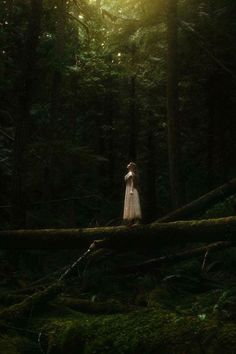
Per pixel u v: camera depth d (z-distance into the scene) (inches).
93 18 631.8
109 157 1050.1
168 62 581.0
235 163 786.8
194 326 293.1
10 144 689.6
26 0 600.1
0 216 668.7
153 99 885.8
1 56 570.9
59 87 724.0
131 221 386.6
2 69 577.0
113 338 303.3
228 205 576.4
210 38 684.7
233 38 674.2
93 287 435.5
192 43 692.7
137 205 388.2
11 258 494.0
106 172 1061.1
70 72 731.4
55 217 679.1
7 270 482.6
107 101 1018.1
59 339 315.3
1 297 397.1
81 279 439.2
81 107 1011.3
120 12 753.6
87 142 1084.5
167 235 372.2
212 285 440.5
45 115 778.8
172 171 557.0
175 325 298.8
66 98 888.9
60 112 945.5
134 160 983.0
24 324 346.6
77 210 819.4
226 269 482.9
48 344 319.0
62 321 342.0
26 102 522.9
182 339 286.0
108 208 824.3
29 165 687.7
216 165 814.5
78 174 880.9
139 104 935.7
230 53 694.5
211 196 451.8
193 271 458.9
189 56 717.9
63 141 656.4
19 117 520.1
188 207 452.8
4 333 329.1
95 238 396.5
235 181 451.8
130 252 530.0
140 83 889.5
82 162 703.7
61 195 798.5
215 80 746.8
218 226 357.1
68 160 700.0
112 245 391.2
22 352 309.1
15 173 513.3
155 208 903.1
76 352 309.0
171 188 557.3
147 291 431.5
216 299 375.6
